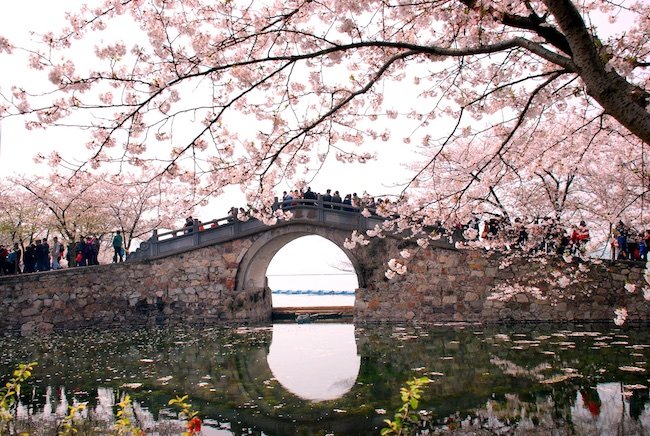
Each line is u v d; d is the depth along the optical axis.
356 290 18.89
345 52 5.65
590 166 16.36
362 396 8.62
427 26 6.33
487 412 7.37
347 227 18.94
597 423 6.73
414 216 8.91
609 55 4.73
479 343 13.30
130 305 20.12
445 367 10.48
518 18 4.49
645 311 16.17
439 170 11.73
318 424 7.21
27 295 18.72
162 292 20.45
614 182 16.08
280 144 5.98
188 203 5.98
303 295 47.44
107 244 34.50
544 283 17.02
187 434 4.30
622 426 6.58
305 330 18.31
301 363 11.92
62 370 11.22
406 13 5.79
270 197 6.62
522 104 6.90
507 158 8.16
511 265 17.39
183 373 10.86
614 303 16.45
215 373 10.88
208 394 9.04
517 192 16.78
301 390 9.32
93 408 8.09
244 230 20.08
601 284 16.59
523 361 10.73
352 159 6.49
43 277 19.03
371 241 18.95
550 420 6.92
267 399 8.66
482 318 17.47
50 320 18.83
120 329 19.30
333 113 5.62
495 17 4.50
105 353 13.55
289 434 6.82
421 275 18.33
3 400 5.17
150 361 12.26
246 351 13.71
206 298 20.27
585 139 10.38
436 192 7.99
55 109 4.95
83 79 4.73
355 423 7.20
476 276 17.72
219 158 5.57
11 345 15.37
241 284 20.16
